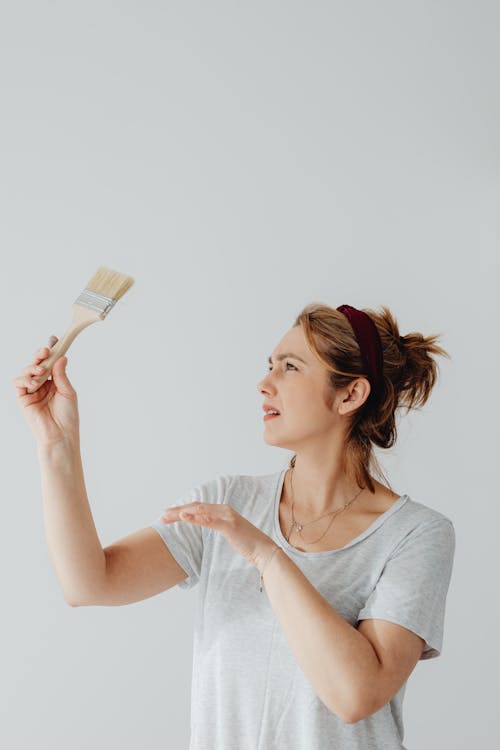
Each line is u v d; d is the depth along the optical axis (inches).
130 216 102.1
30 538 98.3
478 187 106.0
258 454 101.0
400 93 106.2
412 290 104.5
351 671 48.1
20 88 102.6
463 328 105.0
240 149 103.8
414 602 52.2
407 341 61.7
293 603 49.2
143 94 103.4
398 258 104.5
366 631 52.0
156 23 104.3
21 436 99.0
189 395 101.0
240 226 103.0
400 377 60.6
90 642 98.0
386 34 106.7
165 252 102.0
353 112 105.4
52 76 102.9
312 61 105.4
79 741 97.3
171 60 104.0
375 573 54.7
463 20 107.7
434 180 105.7
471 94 107.0
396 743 53.9
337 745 52.4
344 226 104.1
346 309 59.2
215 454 100.7
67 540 52.9
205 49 104.5
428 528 55.4
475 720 102.3
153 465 100.1
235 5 105.2
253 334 102.0
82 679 97.7
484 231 105.8
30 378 52.2
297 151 104.3
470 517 104.0
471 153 106.3
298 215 103.7
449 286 105.0
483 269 105.6
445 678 102.5
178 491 100.1
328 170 104.5
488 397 104.9
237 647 54.6
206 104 104.0
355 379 57.1
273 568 49.9
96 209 102.0
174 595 98.7
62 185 102.0
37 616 97.7
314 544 56.6
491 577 103.9
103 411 100.0
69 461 53.2
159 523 59.0
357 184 104.7
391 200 105.0
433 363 62.3
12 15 103.1
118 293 52.2
